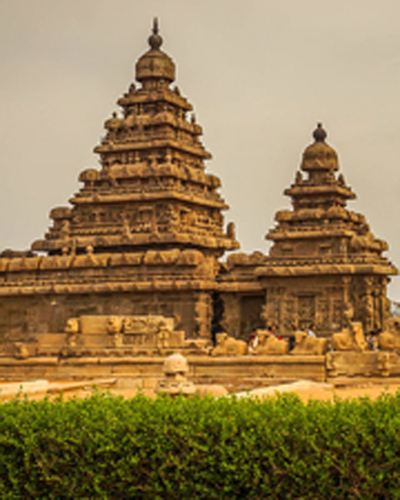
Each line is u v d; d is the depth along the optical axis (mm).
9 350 50281
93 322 49125
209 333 64062
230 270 68625
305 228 65500
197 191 72125
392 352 41469
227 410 21281
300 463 19766
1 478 21609
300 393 35062
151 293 64125
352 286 62688
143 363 47406
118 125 73438
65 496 21109
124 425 21094
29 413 22078
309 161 71188
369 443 19688
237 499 20422
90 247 66500
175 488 20641
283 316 63562
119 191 70312
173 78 75125
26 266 67000
